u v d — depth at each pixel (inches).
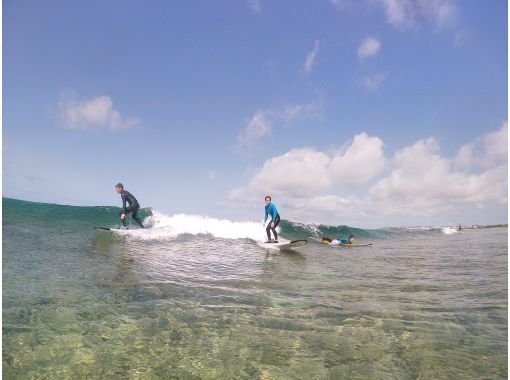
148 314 155.7
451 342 131.3
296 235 702.5
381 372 106.5
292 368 108.6
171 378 101.1
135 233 445.1
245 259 344.5
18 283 190.1
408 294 209.8
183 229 515.5
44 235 355.3
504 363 113.6
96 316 149.9
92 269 238.4
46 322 139.6
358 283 244.1
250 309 170.1
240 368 108.1
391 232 1116.5
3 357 109.8
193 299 183.0
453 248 555.2
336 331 141.9
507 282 251.3
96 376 101.3
